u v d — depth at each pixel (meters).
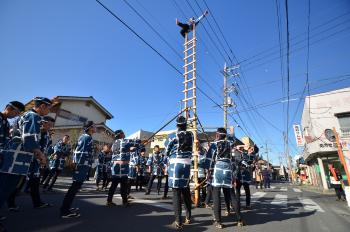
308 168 30.00
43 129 5.39
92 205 5.71
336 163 18.61
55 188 8.74
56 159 7.75
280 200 8.46
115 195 7.83
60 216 4.31
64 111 21.95
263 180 18.08
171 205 6.18
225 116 17.88
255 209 6.30
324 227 4.39
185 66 8.25
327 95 18.67
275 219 5.02
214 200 4.35
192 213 5.50
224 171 4.49
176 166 4.31
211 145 4.74
